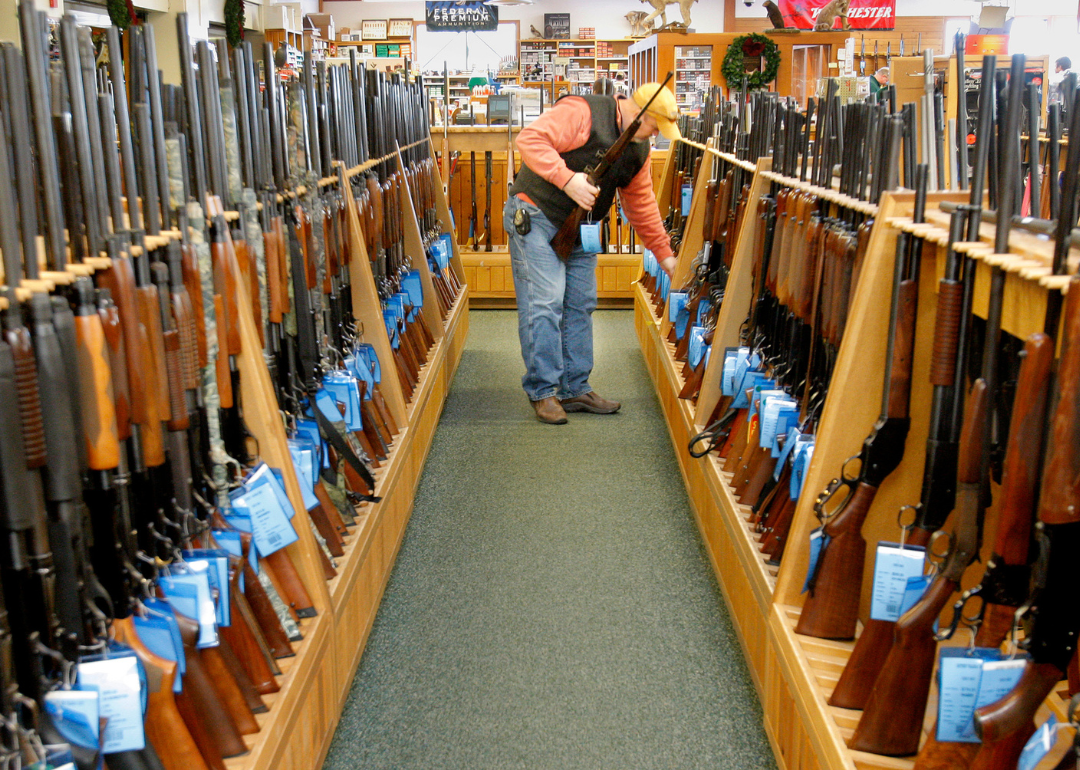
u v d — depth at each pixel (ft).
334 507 7.40
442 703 7.25
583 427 14.20
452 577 9.38
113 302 4.24
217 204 5.54
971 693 4.04
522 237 13.47
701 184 13.65
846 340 5.66
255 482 5.57
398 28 62.49
